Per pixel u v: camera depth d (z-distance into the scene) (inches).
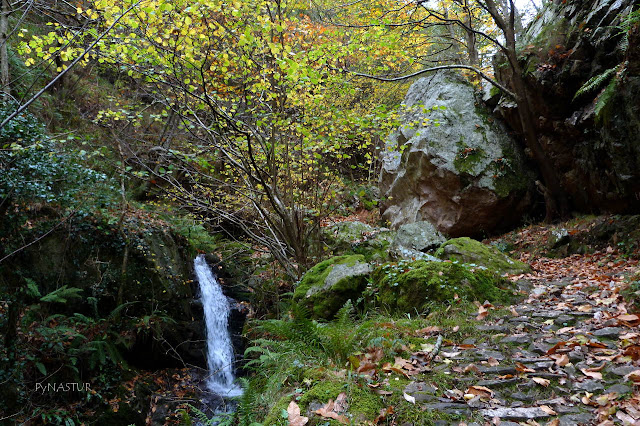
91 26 215.5
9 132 219.9
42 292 253.9
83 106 437.4
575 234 295.0
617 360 113.0
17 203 247.9
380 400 105.7
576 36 312.2
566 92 311.6
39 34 419.5
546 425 90.2
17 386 214.5
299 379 126.4
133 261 294.7
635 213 275.7
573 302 168.9
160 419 246.1
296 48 271.4
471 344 138.7
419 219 414.6
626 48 237.3
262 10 241.0
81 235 277.3
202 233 396.2
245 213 365.1
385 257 307.0
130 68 241.6
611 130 262.4
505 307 171.2
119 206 328.8
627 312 146.0
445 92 430.3
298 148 296.0
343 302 221.5
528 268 234.1
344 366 131.9
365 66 454.0
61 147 304.0
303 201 315.0
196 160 277.7
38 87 379.6
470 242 246.8
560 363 116.3
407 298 187.3
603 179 291.3
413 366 126.5
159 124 472.4
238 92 288.2
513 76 328.2
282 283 324.8
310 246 327.0
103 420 234.2
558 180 343.3
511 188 374.3
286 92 266.4
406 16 386.6
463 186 382.6
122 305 268.1
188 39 214.1
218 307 343.9
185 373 291.9
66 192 262.4
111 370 255.3
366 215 539.8
